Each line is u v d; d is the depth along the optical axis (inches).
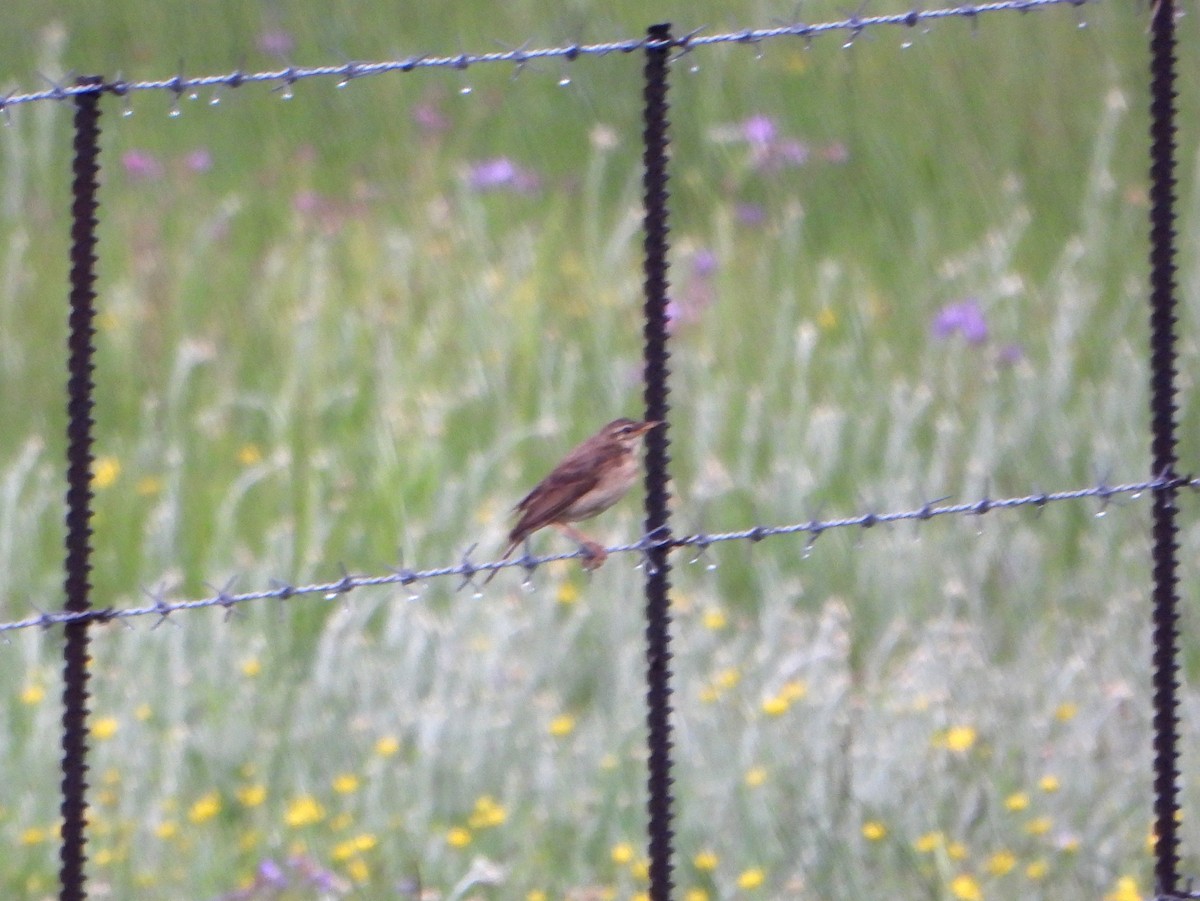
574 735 392.5
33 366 569.3
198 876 348.2
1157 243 279.7
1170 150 278.1
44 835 359.6
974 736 379.2
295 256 605.3
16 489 457.4
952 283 575.2
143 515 488.1
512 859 357.1
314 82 723.4
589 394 529.0
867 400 519.8
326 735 390.9
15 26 761.6
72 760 249.3
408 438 510.6
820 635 407.8
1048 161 656.4
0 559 444.1
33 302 594.2
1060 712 385.1
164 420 534.6
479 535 455.5
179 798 376.8
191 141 694.5
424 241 603.8
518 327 541.3
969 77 709.3
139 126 700.7
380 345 542.3
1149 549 451.5
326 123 706.2
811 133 686.5
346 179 668.7
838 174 661.9
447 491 465.7
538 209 647.8
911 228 626.5
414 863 343.3
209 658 413.1
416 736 392.5
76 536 248.2
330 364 543.8
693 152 685.3
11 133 616.4
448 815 373.7
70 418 246.7
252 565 448.8
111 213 639.1
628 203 639.1
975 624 424.8
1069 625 422.9
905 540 454.0
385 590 446.9
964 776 370.6
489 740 384.5
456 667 406.0
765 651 405.7
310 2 781.9
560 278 589.9
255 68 735.7
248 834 366.0
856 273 586.6
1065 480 477.1
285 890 340.2
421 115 705.0
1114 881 340.8
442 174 668.1
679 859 347.9
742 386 530.0
